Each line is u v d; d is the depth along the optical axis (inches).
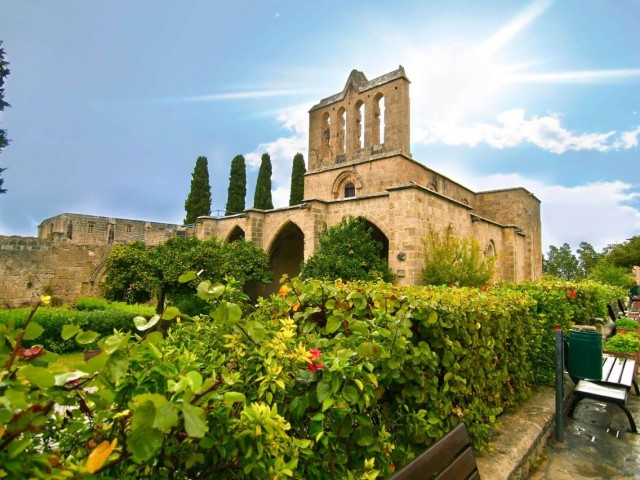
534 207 1425.9
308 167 1238.9
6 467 44.8
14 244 949.8
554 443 200.4
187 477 69.2
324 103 1222.9
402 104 1024.9
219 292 93.7
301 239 1098.7
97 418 67.1
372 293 146.4
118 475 62.3
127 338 66.7
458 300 159.8
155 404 53.5
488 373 171.3
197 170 1712.6
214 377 74.2
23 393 48.7
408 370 117.6
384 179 1011.3
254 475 65.6
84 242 1464.1
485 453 152.2
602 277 1104.8
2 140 898.1
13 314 462.9
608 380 238.4
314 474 85.2
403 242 643.5
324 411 85.9
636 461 181.3
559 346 209.9
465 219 817.5
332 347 112.0
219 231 1082.7
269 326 114.9
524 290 356.2
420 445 125.4
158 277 601.6
